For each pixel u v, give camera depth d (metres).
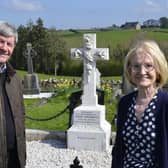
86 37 9.15
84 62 9.22
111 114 14.20
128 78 3.41
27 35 42.19
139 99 3.35
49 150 9.10
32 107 16.89
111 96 17.45
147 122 3.23
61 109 15.93
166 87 13.08
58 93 20.52
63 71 40.47
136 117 3.30
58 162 8.34
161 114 3.21
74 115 9.22
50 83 28.33
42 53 41.66
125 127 3.33
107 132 9.09
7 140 4.27
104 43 46.31
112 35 53.28
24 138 4.48
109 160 8.37
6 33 4.12
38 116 14.21
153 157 3.19
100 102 10.09
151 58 3.25
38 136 9.95
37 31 42.03
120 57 37.56
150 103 3.28
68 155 8.74
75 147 9.14
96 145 9.00
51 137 9.91
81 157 8.58
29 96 21.97
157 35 50.94
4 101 4.29
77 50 9.23
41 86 27.53
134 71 3.29
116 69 37.19
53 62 41.34
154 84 3.33
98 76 14.94
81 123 9.19
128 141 3.30
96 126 9.06
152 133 3.20
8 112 4.29
